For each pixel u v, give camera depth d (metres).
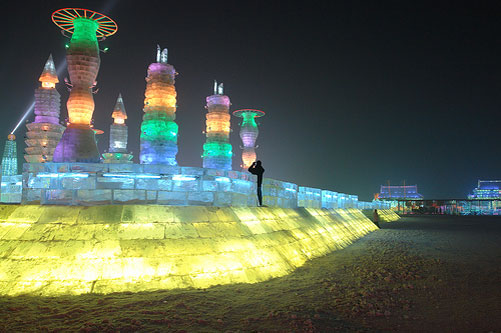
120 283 7.98
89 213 9.68
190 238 9.75
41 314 6.35
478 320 6.68
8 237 9.02
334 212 24.38
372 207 48.44
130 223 9.54
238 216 12.05
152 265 8.56
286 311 6.88
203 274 8.79
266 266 10.25
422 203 71.69
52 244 8.70
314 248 14.52
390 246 17.89
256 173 14.91
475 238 22.22
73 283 7.80
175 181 11.78
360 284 9.37
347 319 6.60
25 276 7.86
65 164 11.13
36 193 11.20
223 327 5.96
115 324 5.88
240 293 8.12
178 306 6.93
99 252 8.60
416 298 8.16
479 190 103.31
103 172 11.12
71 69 16.50
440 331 6.09
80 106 16.34
